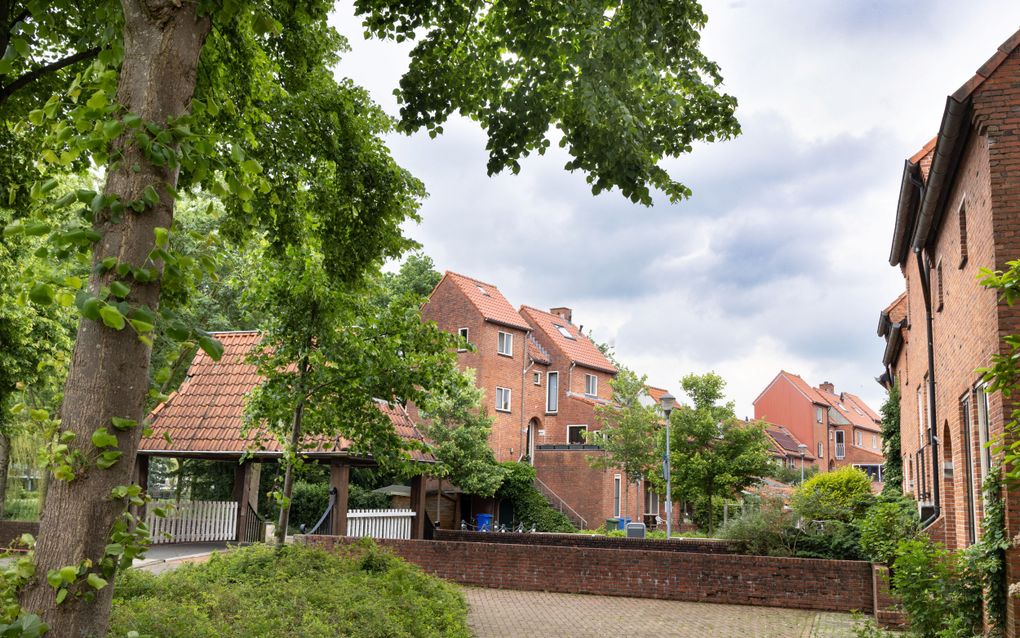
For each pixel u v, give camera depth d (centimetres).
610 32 768
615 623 1303
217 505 2075
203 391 2077
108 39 495
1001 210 932
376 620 920
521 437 4112
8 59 509
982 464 1070
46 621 359
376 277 1255
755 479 3039
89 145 399
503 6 861
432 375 1280
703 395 3127
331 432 1335
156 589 889
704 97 875
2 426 1761
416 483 2202
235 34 841
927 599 985
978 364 1052
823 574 1520
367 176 1104
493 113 888
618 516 3912
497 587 1719
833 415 7944
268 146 1015
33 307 1716
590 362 4594
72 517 369
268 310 1277
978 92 959
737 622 1339
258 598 957
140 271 384
